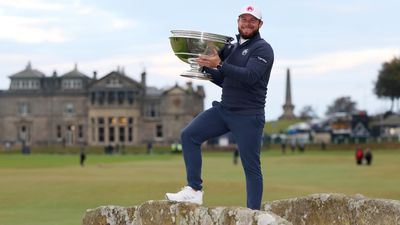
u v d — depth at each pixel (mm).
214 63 12672
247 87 12906
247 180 13266
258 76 12625
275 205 14984
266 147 186375
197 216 12281
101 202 40312
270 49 12781
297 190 44156
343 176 66688
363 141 182625
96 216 14031
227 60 12984
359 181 58625
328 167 86875
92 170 75750
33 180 54219
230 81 13031
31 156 153125
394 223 13461
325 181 59031
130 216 13461
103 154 175625
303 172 75750
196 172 13383
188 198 13297
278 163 101125
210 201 39594
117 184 48531
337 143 180875
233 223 11727
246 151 13094
